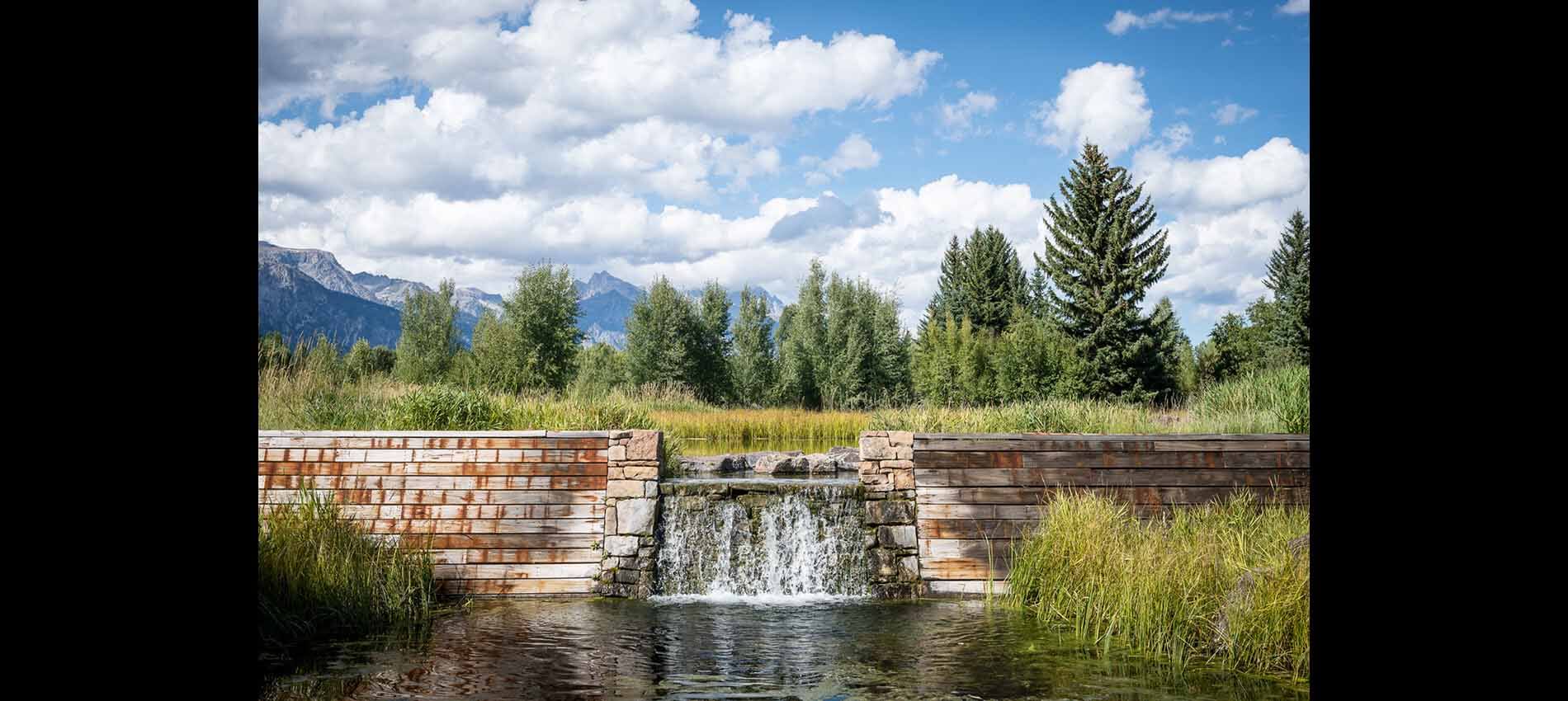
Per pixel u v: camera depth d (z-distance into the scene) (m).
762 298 51.19
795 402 49.12
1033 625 8.62
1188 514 10.17
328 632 8.16
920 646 7.82
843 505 10.69
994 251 63.25
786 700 6.32
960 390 41.78
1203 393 19.06
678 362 48.28
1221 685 6.57
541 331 41.31
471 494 10.52
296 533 8.86
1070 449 10.81
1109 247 40.91
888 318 48.97
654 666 7.20
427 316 47.34
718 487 10.75
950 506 10.62
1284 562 7.18
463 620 8.83
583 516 10.52
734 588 10.52
